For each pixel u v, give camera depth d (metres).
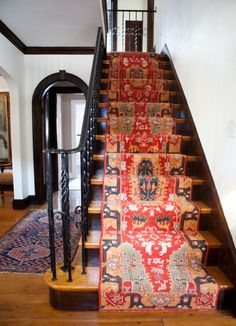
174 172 2.41
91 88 2.24
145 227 1.98
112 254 1.79
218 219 1.85
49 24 3.25
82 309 1.64
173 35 3.56
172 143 2.61
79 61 4.12
